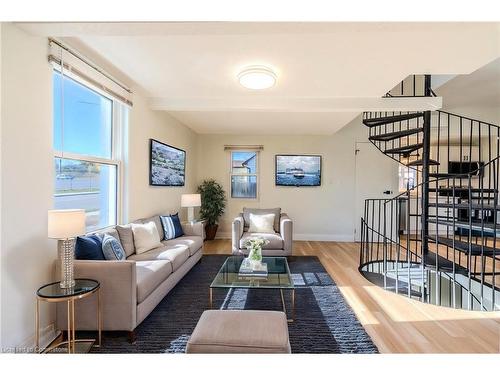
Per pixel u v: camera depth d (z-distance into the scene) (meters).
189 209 4.78
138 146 3.53
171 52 2.32
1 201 1.68
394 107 3.54
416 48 2.15
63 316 2.06
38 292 1.76
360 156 5.90
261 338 1.48
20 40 1.80
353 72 2.66
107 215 3.14
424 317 2.52
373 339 2.16
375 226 5.84
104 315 2.04
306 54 2.30
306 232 5.98
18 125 1.79
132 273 2.05
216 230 5.89
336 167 5.93
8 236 1.73
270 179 6.01
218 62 2.50
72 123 2.55
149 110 3.79
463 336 2.21
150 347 2.01
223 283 2.58
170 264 2.79
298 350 2.00
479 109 5.84
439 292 3.44
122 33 1.80
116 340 2.09
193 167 5.81
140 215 3.60
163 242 3.58
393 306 2.75
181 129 5.05
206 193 5.73
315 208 5.96
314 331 2.26
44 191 2.02
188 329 2.27
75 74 2.31
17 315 1.79
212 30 1.73
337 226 5.93
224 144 6.06
